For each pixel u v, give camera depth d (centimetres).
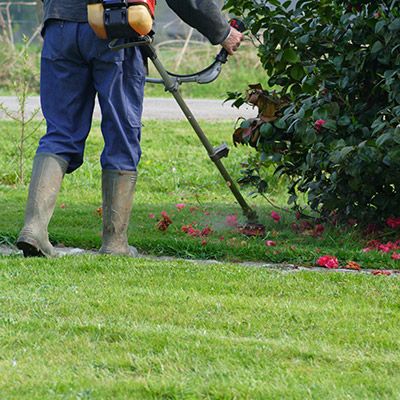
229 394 586
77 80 1031
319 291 871
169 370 636
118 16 973
